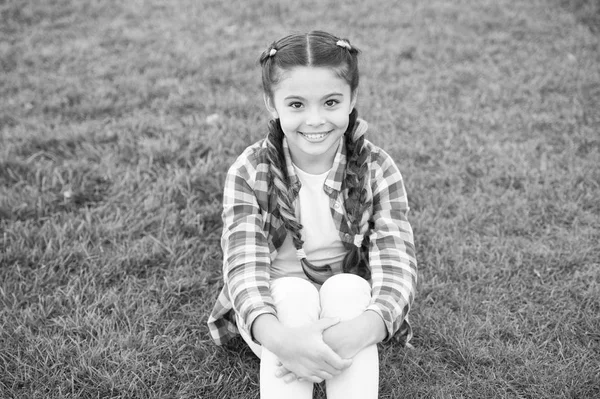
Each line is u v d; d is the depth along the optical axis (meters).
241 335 2.23
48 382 2.14
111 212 3.07
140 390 2.14
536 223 2.98
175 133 3.71
